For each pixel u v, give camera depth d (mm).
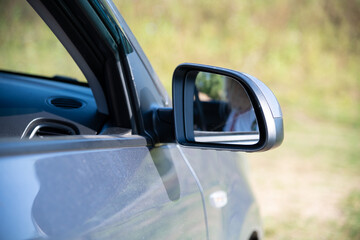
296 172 7141
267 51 15227
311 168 7387
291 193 6137
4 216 973
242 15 15648
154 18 14930
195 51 14578
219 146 1458
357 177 7020
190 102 1590
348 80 14969
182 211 1602
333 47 15781
